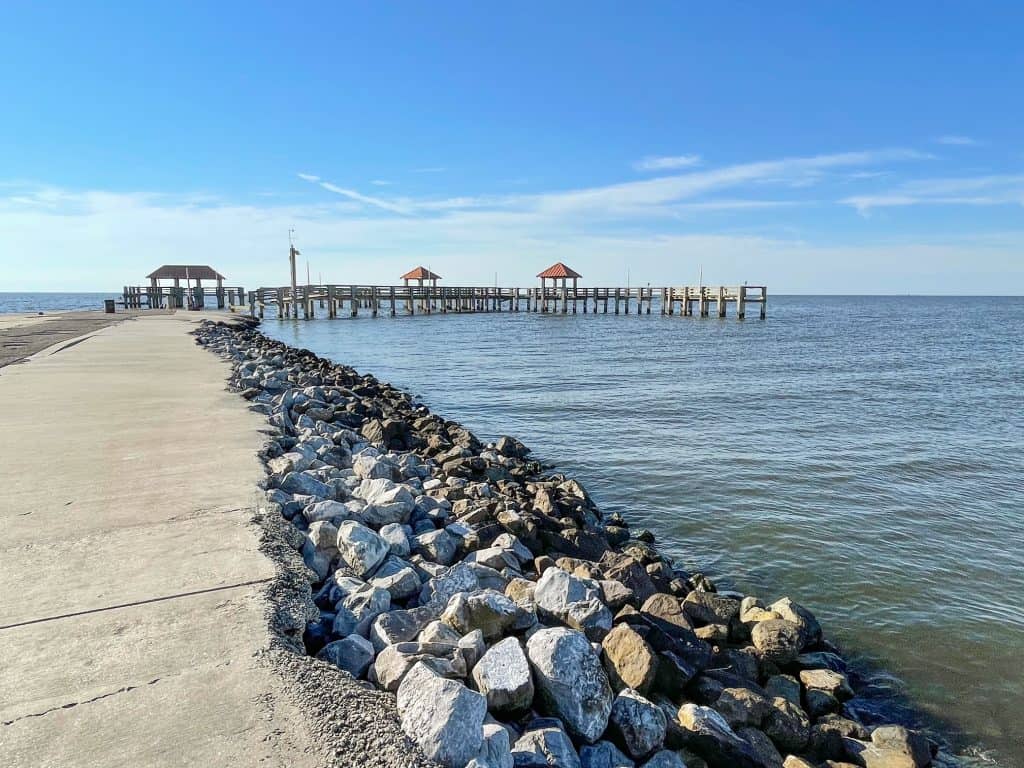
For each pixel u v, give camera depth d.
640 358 26.62
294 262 51.38
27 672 2.49
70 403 8.60
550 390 17.86
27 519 4.17
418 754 2.17
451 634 3.09
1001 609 5.68
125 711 2.27
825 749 3.56
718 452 10.84
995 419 13.98
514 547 4.87
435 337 39.31
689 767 2.92
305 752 2.11
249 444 6.37
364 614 3.30
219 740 2.14
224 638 2.77
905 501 8.43
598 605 3.53
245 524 4.10
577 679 2.80
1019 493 8.82
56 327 25.31
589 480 9.29
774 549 6.89
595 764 2.65
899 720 4.20
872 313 88.00
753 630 4.58
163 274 54.62
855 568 6.44
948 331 47.88
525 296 74.25
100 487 4.87
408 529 4.91
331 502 4.77
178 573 3.39
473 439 10.36
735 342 35.47
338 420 10.23
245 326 33.69
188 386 10.31
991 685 4.60
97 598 3.11
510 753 2.38
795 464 10.10
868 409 15.00
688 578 6.01
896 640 5.16
